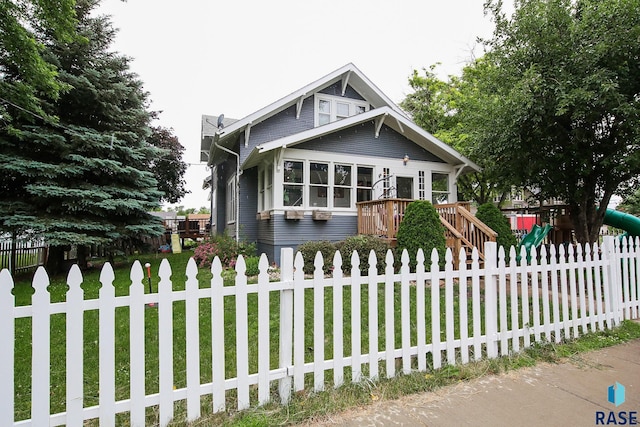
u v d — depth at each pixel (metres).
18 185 8.71
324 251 7.77
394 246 7.93
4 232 8.30
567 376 2.79
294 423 2.13
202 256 9.65
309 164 9.47
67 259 10.29
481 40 8.31
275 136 11.14
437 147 10.60
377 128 10.09
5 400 1.74
